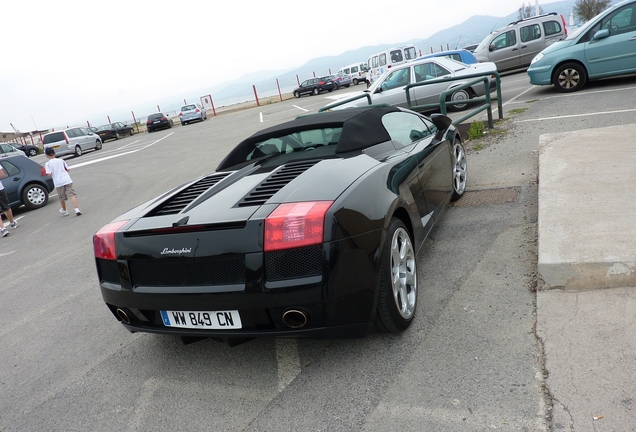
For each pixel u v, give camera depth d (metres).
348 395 2.33
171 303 2.48
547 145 5.49
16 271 6.00
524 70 17.42
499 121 8.70
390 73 12.05
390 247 2.58
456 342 2.58
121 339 3.43
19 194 10.70
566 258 2.84
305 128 3.46
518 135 7.29
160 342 3.25
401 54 25.08
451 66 11.45
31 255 6.70
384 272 2.50
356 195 2.47
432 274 3.45
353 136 3.18
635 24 9.15
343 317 2.31
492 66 11.36
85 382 2.93
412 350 2.59
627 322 2.39
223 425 2.29
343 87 38.22
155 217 2.67
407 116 4.02
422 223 3.31
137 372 2.92
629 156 4.45
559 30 15.94
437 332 2.71
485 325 2.68
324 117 3.55
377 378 2.41
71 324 3.91
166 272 2.48
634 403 1.90
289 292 2.23
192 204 2.68
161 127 33.25
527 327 2.58
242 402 2.43
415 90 11.59
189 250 2.38
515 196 4.73
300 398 2.38
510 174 5.49
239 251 2.28
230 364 2.81
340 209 2.32
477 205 4.70
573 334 2.40
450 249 3.81
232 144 15.02
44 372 3.17
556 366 2.21
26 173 10.91
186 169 11.79
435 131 4.39
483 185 5.30
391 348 2.64
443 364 2.41
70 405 2.71
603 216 3.30
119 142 30.17
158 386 2.72
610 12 9.42
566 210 3.55
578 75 9.90
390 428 2.05
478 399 2.12
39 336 3.80
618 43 9.30
